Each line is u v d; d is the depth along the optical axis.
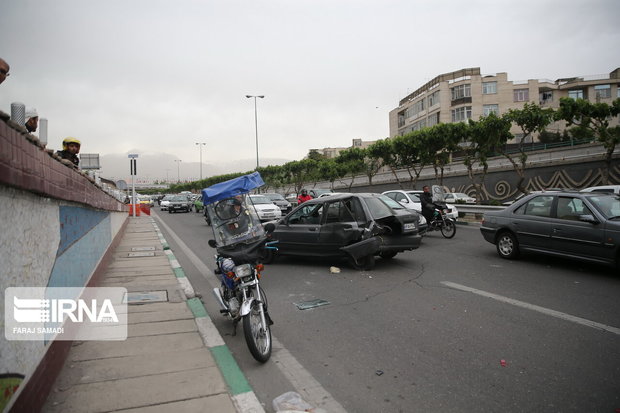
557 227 7.88
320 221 8.80
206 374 3.70
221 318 5.55
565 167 25.97
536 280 7.03
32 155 2.98
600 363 3.82
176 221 24.70
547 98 48.25
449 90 48.34
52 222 3.73
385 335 4.71
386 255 9.42
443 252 10.14
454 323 5.01
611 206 7.44
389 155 31.12
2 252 2.46
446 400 3.26
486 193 30.78
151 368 3.83
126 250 11.80
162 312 5.62
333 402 3.29
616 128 19.56
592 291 6.26
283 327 5.12
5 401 2.36
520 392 3.35
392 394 3.39
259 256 4.55
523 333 4.61
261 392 3.50
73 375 3.67
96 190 7.39
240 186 5.07
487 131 22.56
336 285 7.14
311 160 46.53
